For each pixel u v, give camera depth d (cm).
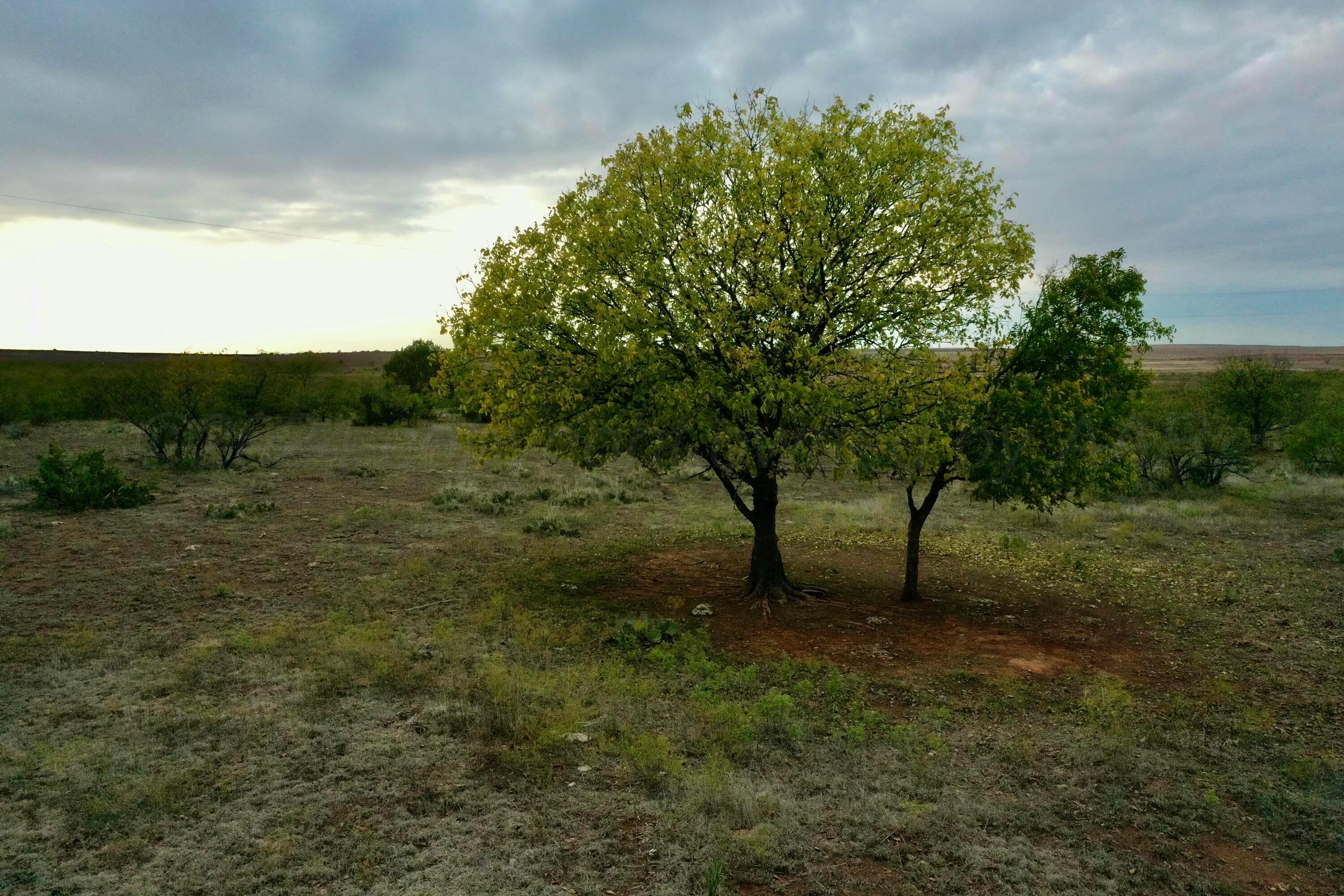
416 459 2619
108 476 1580
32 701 662
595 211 989
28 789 512
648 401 958
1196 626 1001
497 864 446
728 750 611
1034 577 1285
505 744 609
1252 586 1184
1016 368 1019
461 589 1109
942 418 959
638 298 955
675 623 947
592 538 1554
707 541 1550
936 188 962
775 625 985
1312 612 1038
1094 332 988
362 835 475
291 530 1444
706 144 1001
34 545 1220
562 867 447
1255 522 1712
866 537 1636
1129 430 2325
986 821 517
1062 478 978
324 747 593
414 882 428
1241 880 464
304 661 779
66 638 828
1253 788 581
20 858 436
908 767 595
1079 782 582
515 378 972
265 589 1055
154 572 1109
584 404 990
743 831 496
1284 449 2686
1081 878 454
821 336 990
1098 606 1105
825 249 940
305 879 429
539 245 1005
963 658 870
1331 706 739
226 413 2205
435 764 571
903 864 465
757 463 996
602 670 788
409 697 699
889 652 888
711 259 955
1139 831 517
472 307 1004
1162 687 793
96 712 643
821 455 985
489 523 1628
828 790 556
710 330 916
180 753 573
